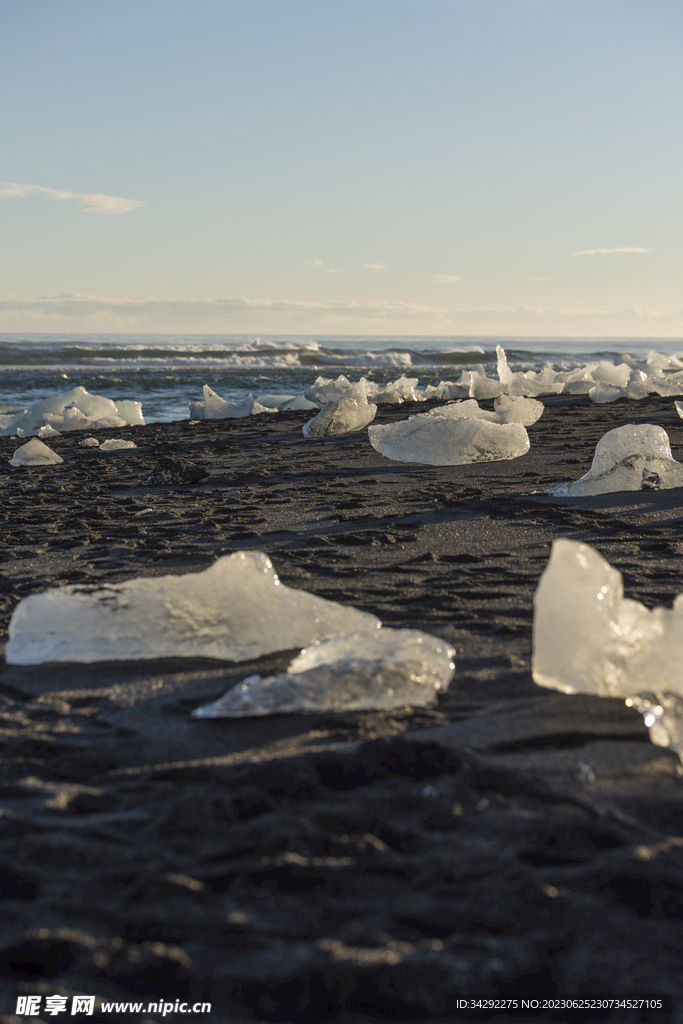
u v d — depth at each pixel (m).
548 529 3.60
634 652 1.81
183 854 1.30
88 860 1.28
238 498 4.77
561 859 1.26
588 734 1.67
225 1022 0.98
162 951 1.07
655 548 3.19
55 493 5.43
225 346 44.12
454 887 1.20
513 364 37.50
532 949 1.07
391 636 2.00
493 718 1.75
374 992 1.01
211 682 2.02
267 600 2.25
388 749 1.60
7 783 1.52
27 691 1.99
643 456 4.43
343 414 7.87
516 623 2.38
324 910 1.16
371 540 3.48
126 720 1.81
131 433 9.48
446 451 5.79
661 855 1.25
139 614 2.24
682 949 1.06
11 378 22.81
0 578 3.15
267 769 1.54
